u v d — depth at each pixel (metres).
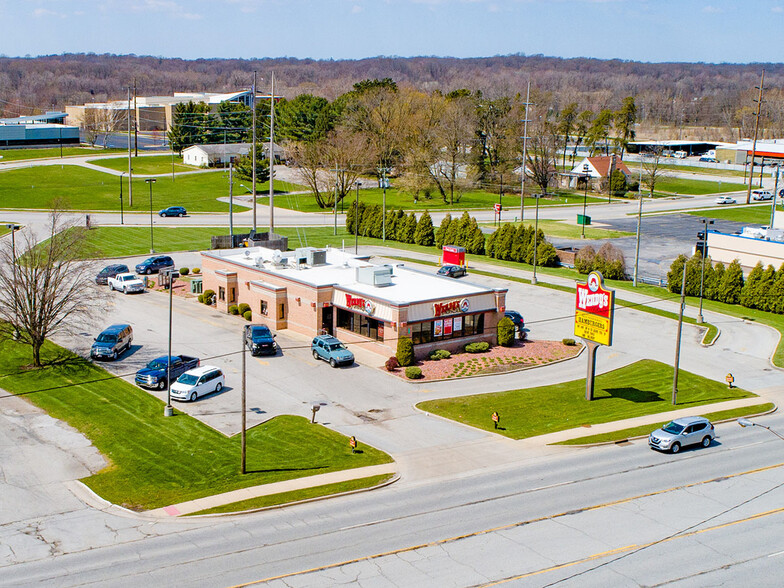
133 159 177.62
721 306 79.69
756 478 41.53
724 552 33.72
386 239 112.69
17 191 134.62
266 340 60.41
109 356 57.66
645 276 91.62
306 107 183.25
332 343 59.44
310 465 41.69
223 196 140.88
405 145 160.75
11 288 55.41
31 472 40.59
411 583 30.61
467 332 63.81
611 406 51.94
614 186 165.50
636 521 36.34
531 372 58.62
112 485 39.22
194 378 51.53
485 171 167.12
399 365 58.59
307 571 31.28
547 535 34.81
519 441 45.88
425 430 47.06
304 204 137.75
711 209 147.88
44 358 58.22
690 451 45.31
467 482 40.22
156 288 80.88
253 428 46.56
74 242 61.38
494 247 100.81
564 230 120.88
